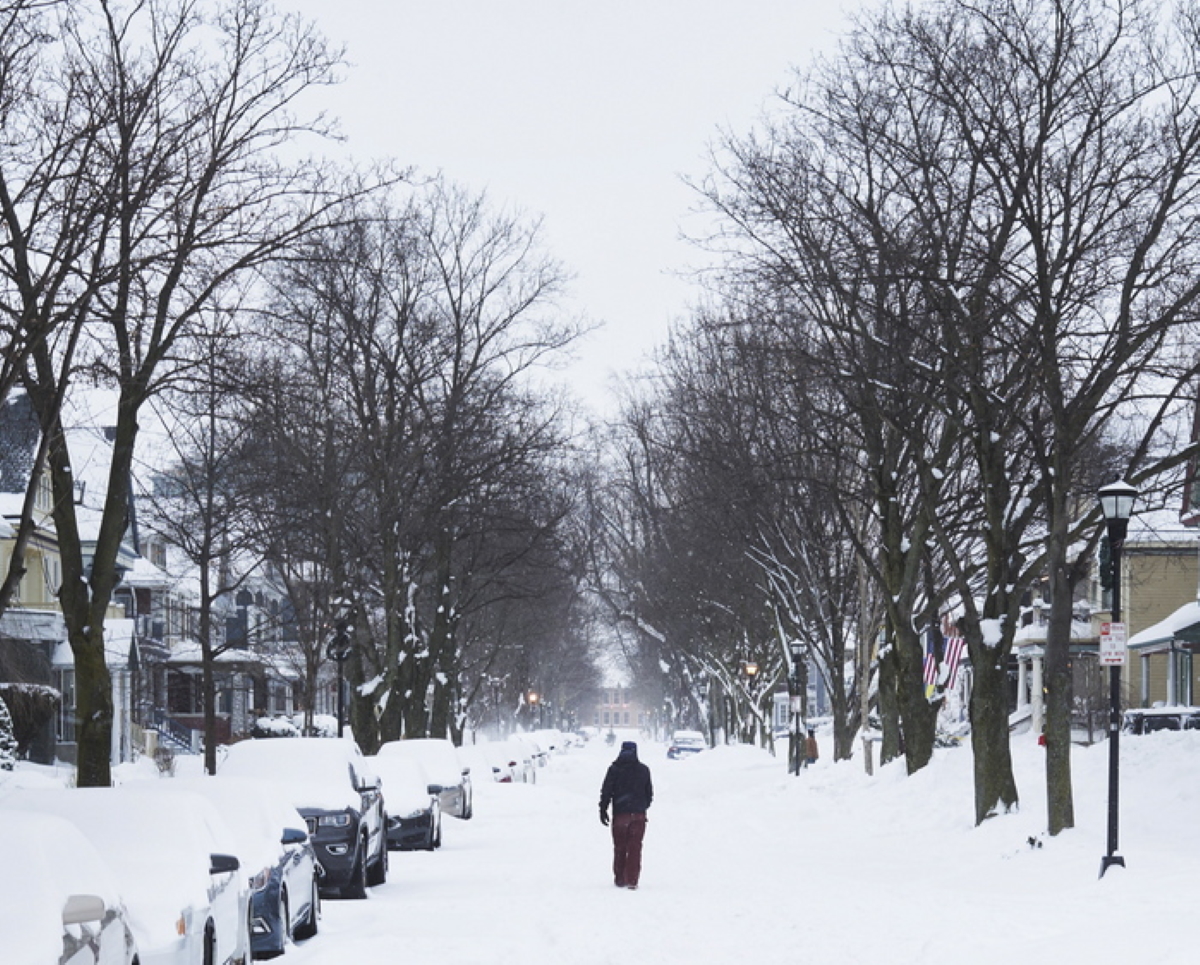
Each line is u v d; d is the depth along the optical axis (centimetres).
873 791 7550
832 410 8019
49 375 4322
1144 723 9844
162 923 2391
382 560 10406
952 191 5438
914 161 5291
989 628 5631
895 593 7556
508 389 10319
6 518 11144
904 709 7588
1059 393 4978
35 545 11738
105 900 2050
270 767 4738
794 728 11481
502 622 15188
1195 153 4862
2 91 3803
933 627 10338
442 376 9912
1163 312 5241
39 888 1866
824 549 9738
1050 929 3266
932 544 8525
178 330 4503
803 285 6019
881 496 7462
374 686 10162
